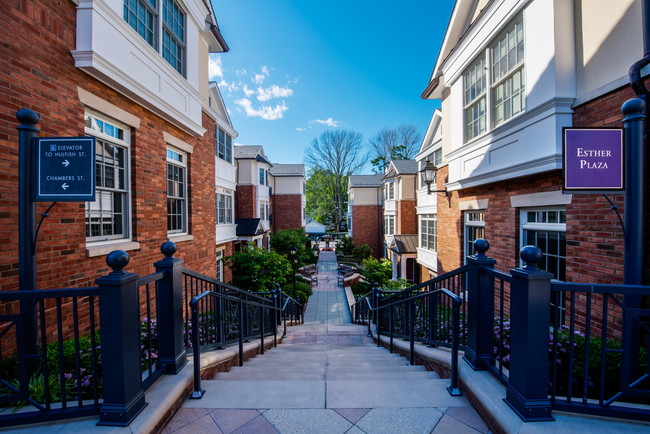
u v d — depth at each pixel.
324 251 33.91
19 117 2.32
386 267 16.98
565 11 4.13
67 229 3.64
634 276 2.45
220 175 11.90
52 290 1.91
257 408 2.34
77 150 2.37
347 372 3.43
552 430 1.81
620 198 3.44
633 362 1.97
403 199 19.53
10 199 3.03
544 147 4.37
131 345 1.98
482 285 2.63
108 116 4.37
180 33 6.39
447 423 2.15
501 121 5.63
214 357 3.26
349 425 2.13
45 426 1.89
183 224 6.79
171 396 2.25
